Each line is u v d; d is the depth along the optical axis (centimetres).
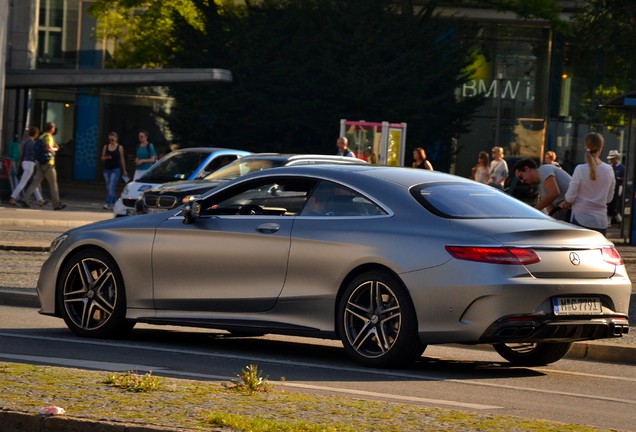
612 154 5056
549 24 7850
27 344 1700
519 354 1730
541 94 7931
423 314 1538
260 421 995
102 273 1803
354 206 1633
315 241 1628
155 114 7175
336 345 1878
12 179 5650
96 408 1041
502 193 1709
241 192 1731
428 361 1712
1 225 4231
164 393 1130
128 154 7775
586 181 2341
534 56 7919
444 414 1091
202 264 1720
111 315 1791
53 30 7656
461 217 1579
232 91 6875
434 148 7238
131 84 5938
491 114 7950
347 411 1082
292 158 3309
